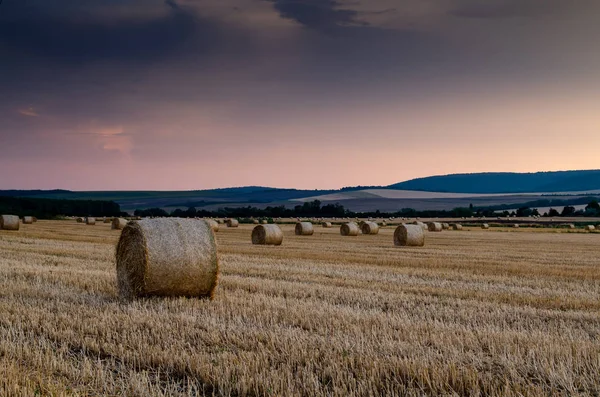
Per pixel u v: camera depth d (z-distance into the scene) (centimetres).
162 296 1361
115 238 3869
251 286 1547
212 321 1054
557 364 788
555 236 5350
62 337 952
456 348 877
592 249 3431
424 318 1132
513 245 3809
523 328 1055
